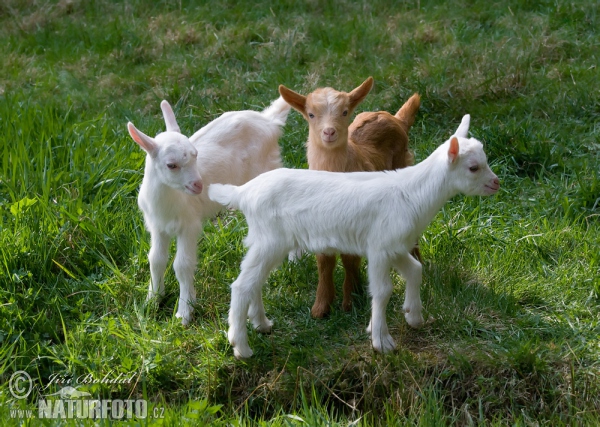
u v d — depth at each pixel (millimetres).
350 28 9000
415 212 4211
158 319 4988
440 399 4227
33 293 5031
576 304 4855
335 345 4613
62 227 5438
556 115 6996
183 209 4777
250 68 8406
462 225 5625
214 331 4719
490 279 5035
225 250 5449
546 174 6254
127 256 5445
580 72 7555
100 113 7473
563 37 8266
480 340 4566
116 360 4566
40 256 5230
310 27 9016
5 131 6676
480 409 4113
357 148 5047
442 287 4918
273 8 9703
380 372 4328
